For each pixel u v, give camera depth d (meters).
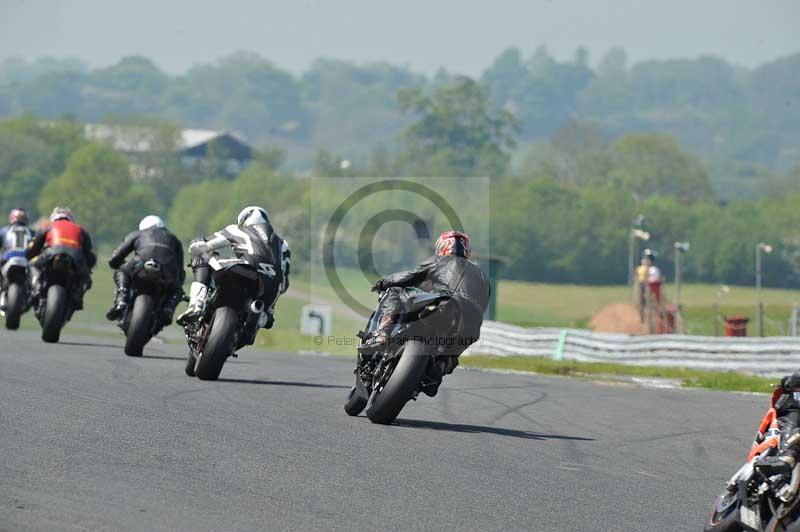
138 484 24.61
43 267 58.22
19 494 23.03
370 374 35.69
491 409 42.00
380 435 33.09
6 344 55.56
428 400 43.50
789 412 22.34
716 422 41.38
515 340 78.75
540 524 24.05
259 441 30.62
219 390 40.75
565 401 45.72
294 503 24.08
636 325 125.50
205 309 43.00
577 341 74.75
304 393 41.97
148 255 50.94
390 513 23.89
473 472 28.78
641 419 41.41
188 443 29.58
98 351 54.94
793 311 116.88
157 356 54.25
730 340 67.81
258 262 42.03
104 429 30.67
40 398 35.44
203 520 22.20
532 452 32.53
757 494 22.05
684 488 29.19
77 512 22.06
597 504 26.42
